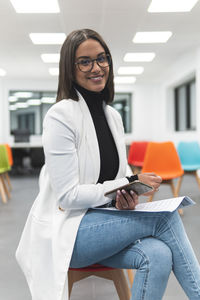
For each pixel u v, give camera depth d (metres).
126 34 5.50
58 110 0.92
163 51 6.63
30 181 6.22
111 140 1.05
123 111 11.07
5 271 1.86
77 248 0.88
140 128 10.40
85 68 0.96
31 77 9.35
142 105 10.37
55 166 0.88
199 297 0.85
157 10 4.48
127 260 0.86
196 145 4.32
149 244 0.84
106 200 0.90
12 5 4.23
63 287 0.84
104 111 1.08
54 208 0.95
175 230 0.87
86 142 0.94
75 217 0.90
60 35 5.50
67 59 0.96
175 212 0.91
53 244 0.88
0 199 4.20
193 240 2.30
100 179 1.00
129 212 0.87
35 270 0.92
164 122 9.84
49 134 0.90
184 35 5.62
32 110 12.13
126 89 10.31
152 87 10.36
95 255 0.88
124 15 4.64
